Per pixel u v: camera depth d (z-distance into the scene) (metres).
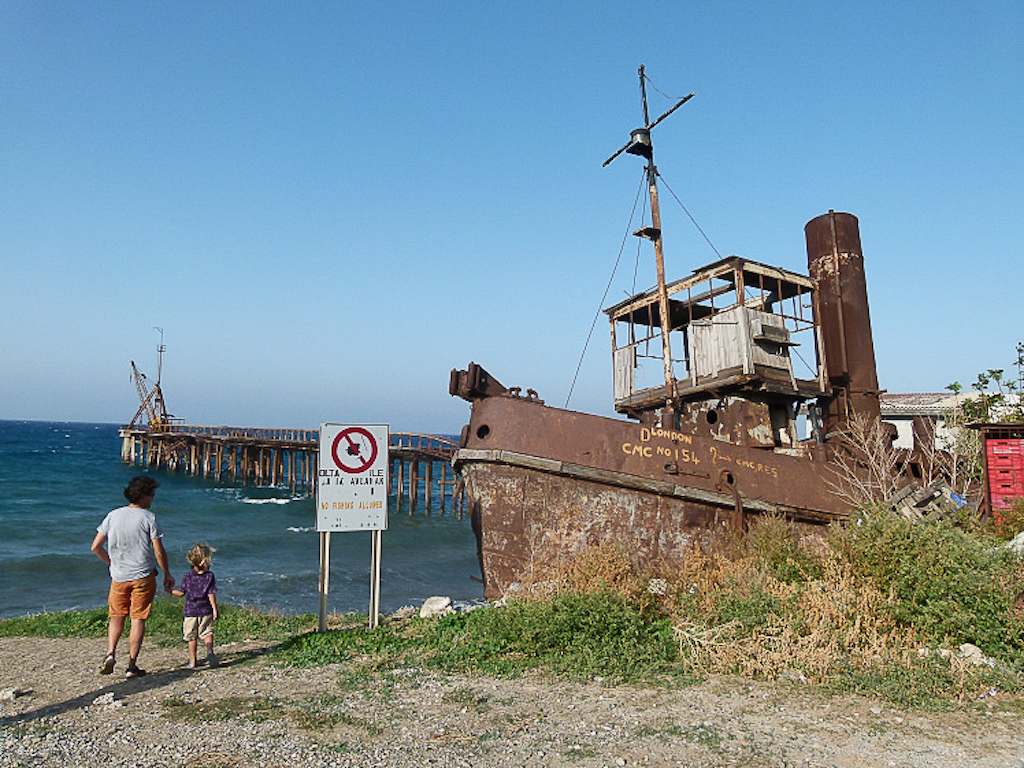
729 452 10.56
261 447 42.44
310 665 6.60
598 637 6.79
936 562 6.78
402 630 8.14
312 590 17.25
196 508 34.03
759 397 12.28
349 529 8.05
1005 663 5.91
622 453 9.97
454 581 19.80
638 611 7.45
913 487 11.95
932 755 4.36
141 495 6.44
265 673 6.34
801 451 12.50
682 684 5.81
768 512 10.41
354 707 5.33
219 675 6.28
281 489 41.75
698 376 12.76
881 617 6.63
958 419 18.16
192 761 4.26
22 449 75.56
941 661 5.94
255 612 10.09
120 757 4.32
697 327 12.95
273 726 4.90
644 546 9.82
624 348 14.47
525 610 7.13
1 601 15.52
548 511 9.75
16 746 4.51
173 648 7.56
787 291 13.77
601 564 8.16
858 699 5.39
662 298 12.42
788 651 6.21
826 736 4.68
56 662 6.94
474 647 6.86
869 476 11.73
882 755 4.36
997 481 12.30
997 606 6.28
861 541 7.48
